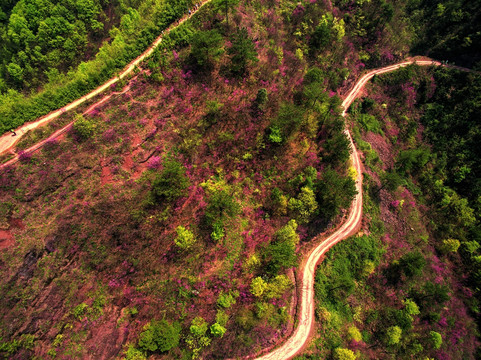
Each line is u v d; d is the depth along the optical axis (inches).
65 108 2085.4
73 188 1847.9
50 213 1754.4
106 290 1781.5
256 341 1996.8
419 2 3956.7
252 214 2305.6
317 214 2450.8
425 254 2874.0
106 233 1831.9
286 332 2095.2
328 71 3201.3
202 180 2219.5
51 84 2493.8
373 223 2765.7
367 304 2421.3
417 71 3690.9
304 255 2444.6
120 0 3211.1
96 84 2191.2
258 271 2107.5
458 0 3735.2
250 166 2386.8
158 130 2144.4
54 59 2751.0
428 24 3892.7
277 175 2449.6
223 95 2417.6
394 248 2743.6
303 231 2459.4
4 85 2608.3
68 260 1721.2
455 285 2876.5
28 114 1990.7
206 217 2082.9
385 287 2532.0
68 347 1605.6
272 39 2842.0
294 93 2768.2
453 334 2573.8
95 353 1643.7
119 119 2082.9
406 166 3056.1
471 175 3245.6
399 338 2313.0
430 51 3887.8
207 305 1924.2
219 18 2618.1
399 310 2389.3
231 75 2471.7
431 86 3671.3
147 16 2657.5
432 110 3602.4
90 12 2997.0
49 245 1681.8
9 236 1631.4
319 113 2709.2
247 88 2516.0
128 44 2390.5
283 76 2748.5
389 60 3730.3
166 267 1940.2
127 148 2030.0
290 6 3157.0
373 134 3314.5
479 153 3277.6
